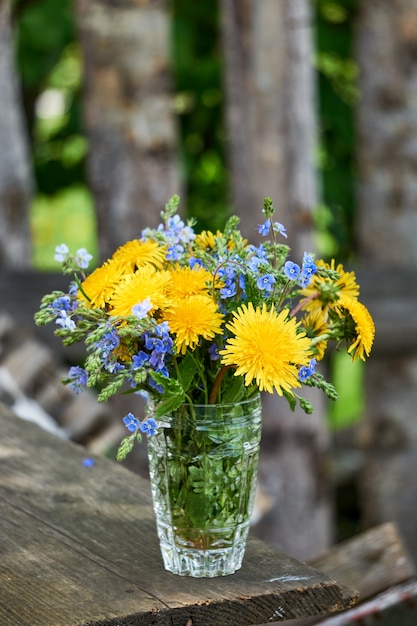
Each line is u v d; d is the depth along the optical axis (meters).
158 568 1.69
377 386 5.16
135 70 4.45
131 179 4.50
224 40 4.55
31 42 5.45
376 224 5.05
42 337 4.38
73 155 6.14
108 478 2.07
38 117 6.97
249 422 1.64
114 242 4.54
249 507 1.68
